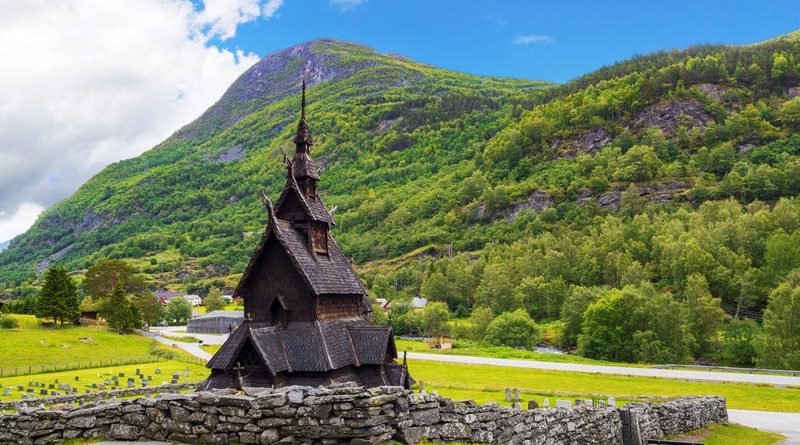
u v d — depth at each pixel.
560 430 25.42
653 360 109.44
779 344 101.00
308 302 36.75
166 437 18.08
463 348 124.25
